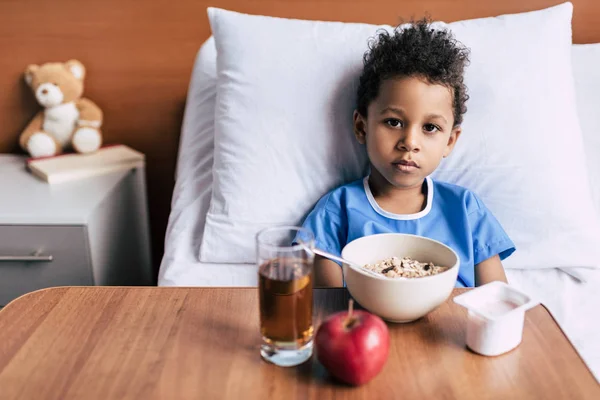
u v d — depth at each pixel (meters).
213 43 1.49
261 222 1.20
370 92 1.10
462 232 1.14
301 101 1.19
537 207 1.20
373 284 0.74
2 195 1.41
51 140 1.61
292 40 1.20
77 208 1.34
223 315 0.80
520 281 1.21
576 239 1.21
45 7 1.60
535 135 1.19
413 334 0.75
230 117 1.20
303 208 1.21
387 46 1.11
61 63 1.64
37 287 1.38
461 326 0.77
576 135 1.23
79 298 0.83
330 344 0.64
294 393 0.65
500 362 0.70
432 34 1.14
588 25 1.57
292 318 0.68
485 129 1.19
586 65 1.40
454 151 1.21
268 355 0.70
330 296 0.85
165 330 0.76
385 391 0.65
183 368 0.69
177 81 1.67
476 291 0.74
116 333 0.75
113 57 1.65
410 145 1.05
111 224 1.49
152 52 1.64
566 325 1.09
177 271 1.19
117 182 1.53
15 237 1.32
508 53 1.20
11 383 0.66
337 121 1.19
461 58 1.12
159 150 1.74
